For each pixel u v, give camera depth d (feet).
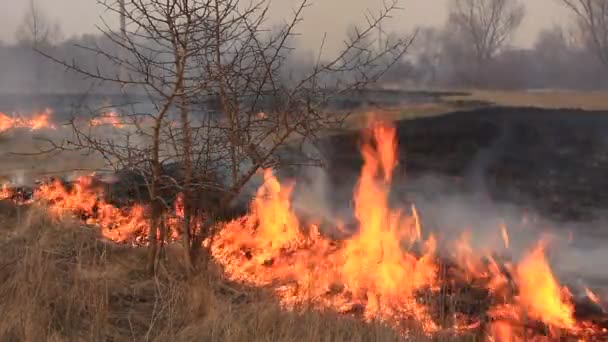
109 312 13.97
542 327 15.90
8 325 12.00
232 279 18.20
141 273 16.75
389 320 14.61
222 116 16.66
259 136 16.53
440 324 15.72
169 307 13.78
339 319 13.97
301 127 16.72
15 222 20.88
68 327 12.82
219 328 12.94
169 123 16.60
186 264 16.67
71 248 18.30
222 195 17.75
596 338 15.34
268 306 14.15
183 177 17.11
